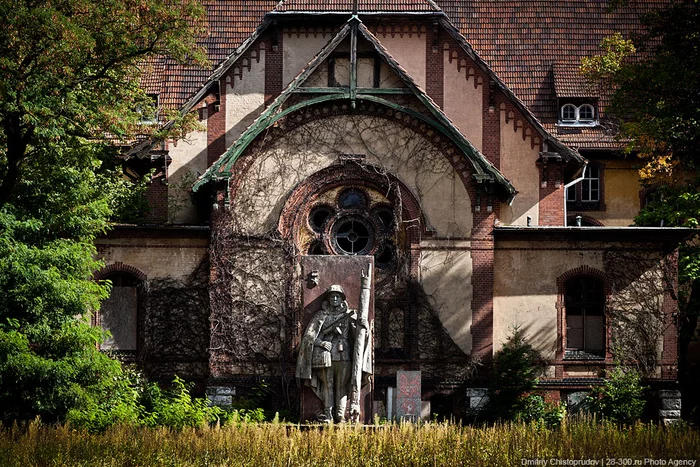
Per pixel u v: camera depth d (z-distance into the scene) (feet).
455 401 139.03
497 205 143.13
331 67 140.36
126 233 140.97
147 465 98.48
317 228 141.38
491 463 97.55
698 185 151.02
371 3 152.56
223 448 101.71
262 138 140.77
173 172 151.84
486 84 153.07
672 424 127.85
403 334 140.26
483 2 181.37
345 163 140.56
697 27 142.41
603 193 173.88
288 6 151.64
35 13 118.73
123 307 141.49
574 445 103.96
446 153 141.08
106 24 126.82
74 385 116.47
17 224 121.60
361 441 101.91
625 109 147.02
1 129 129.29
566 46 177.78
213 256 139.54
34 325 118.21
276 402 137.90
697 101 142.92
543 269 142.61
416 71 153.38
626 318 142.31
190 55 134.00
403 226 141.18
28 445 102.32
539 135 152.46
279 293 139.33
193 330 140.46
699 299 151.12
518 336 141.59
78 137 132.05
